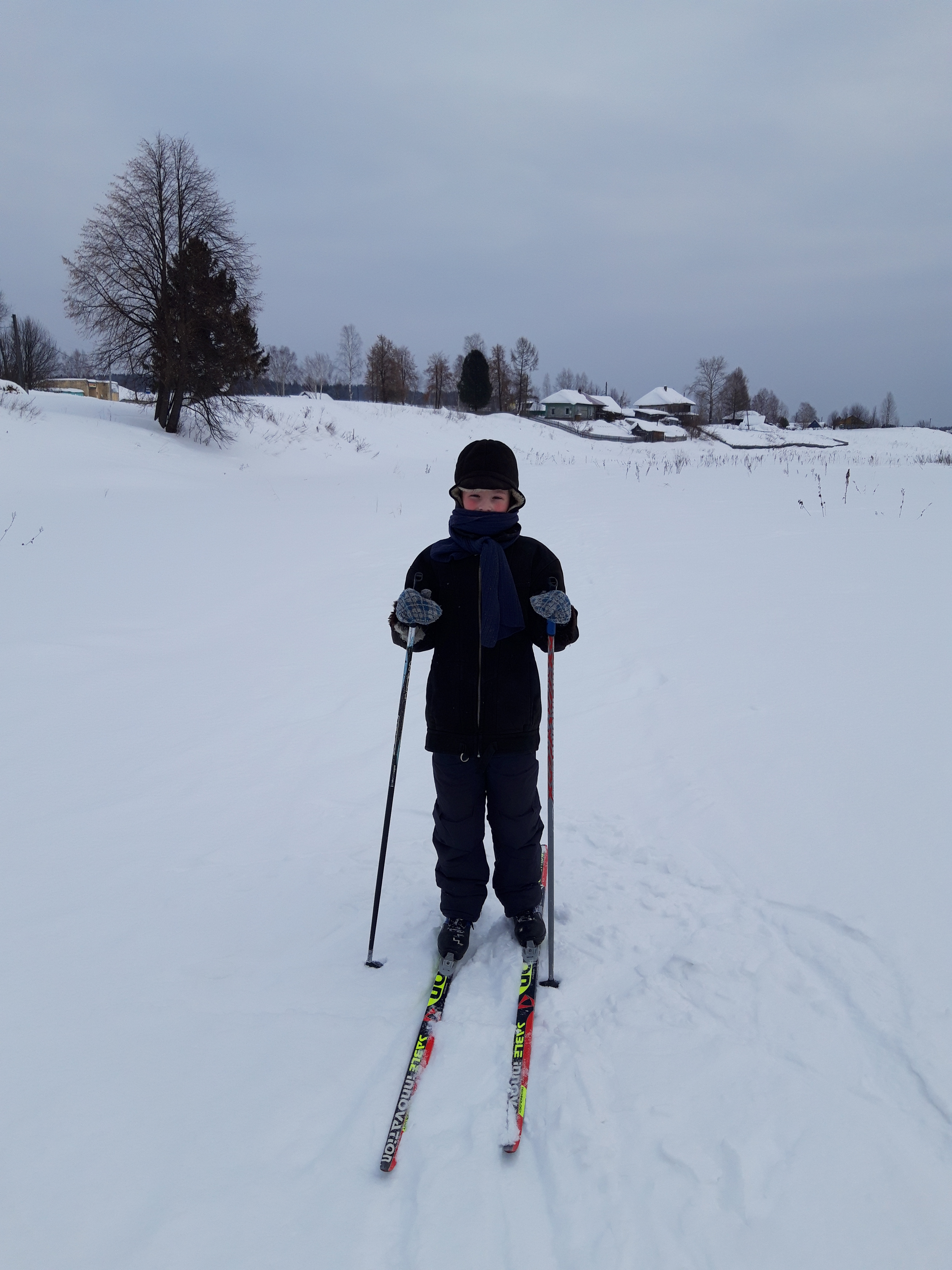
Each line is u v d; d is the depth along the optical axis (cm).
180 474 2338
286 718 498
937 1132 188
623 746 403
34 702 538
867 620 565
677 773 371
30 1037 234
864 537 865
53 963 270
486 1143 196
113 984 258
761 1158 184
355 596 820
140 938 283
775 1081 205
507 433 4684
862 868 288
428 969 265
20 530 1182
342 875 322
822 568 728
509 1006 245
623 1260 163
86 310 2800
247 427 3300
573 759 395
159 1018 242
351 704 515
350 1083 217
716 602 644
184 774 422
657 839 321
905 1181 177
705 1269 161
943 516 971
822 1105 197
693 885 291
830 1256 162
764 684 462
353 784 401
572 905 287
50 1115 206
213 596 852
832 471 1772
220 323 2819
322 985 258
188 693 553
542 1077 214
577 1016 236
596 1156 188
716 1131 192
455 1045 229
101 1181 187
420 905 301
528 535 1030
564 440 4822
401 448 3741
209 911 300
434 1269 164
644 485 1595
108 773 427
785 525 978
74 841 355
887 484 1373
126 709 525
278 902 305
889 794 332
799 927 262
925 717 400
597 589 720
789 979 240
